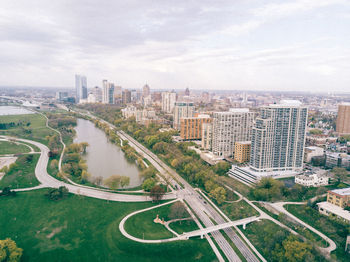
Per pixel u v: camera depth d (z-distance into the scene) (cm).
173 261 19875
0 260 18188
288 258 18462
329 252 19675
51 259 19688
